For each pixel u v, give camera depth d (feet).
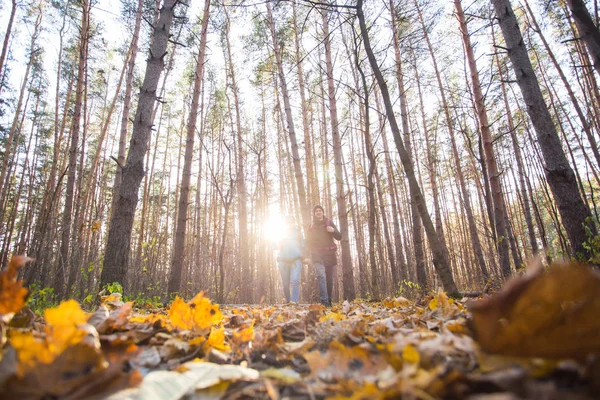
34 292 10.50
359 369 2.93
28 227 40.60
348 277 22.68
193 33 34.81
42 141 60.34
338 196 24.35
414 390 1.95
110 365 2.59
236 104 45.44
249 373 2.95
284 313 8.36
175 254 19.65
